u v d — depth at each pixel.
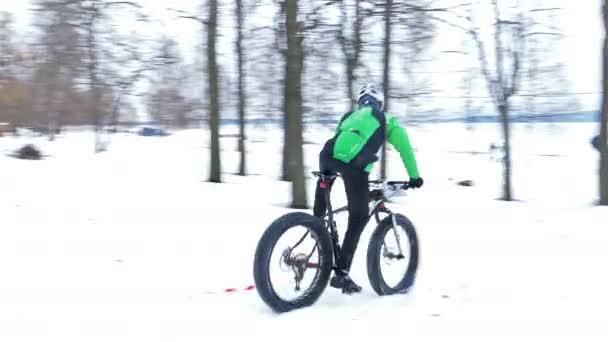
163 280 4.96
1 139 31.39
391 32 13.94
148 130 46.53
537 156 27.47
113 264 5.41
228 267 5.42
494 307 4.24
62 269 5.18
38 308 4.16
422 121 17.77
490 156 27.20
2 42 27.45
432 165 24.92
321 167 4.50
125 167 18.12
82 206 8.59
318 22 10.69
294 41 9.82
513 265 5.52
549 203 11.86
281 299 4.14
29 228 6.80
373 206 4.60
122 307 4.24
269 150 31.92
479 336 3.66
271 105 19.67
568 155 27.75
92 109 25.91
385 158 14.57
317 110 16.69
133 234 6.70
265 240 4.07
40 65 20.62
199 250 6.04
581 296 4.45
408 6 12.00
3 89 28.34
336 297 4.60
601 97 10.77
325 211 4.55
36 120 29.92
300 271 4.26
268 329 3.83
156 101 23.88
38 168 14.83
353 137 4.31
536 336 3.64
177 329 3.82
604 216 8.28
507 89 14.99
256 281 4.04
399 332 3.75
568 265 5.45
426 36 14.07
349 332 3.76
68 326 3.83
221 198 10.39
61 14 14.01
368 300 4.53
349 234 4.41
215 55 14.58
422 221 8.21
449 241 6.75
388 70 14.12
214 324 3.92
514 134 34.81
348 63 14.49
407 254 4.83
